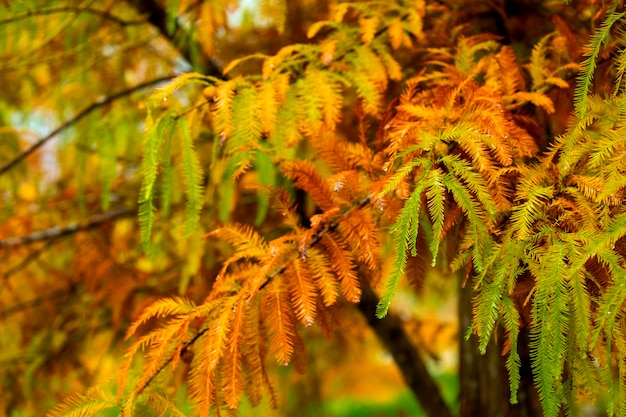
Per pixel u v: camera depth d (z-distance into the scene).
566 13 1.49
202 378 1.29
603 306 1.20
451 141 1.31
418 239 1.35
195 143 1.63
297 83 1.42
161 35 1.79
